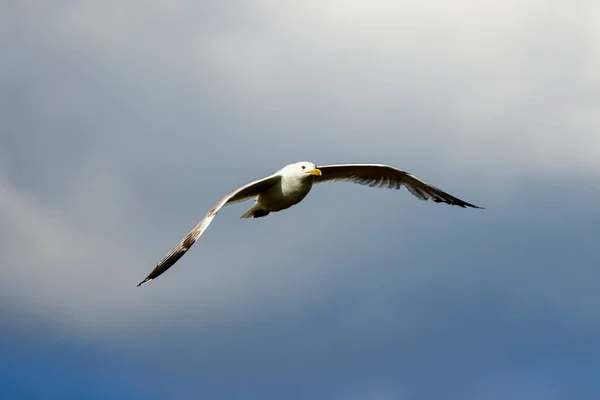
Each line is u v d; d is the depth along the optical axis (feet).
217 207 55.77
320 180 64.28
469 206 65.26
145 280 53.47
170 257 53.98
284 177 59.82
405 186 64.80
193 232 54.44
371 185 65.10
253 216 62.54
